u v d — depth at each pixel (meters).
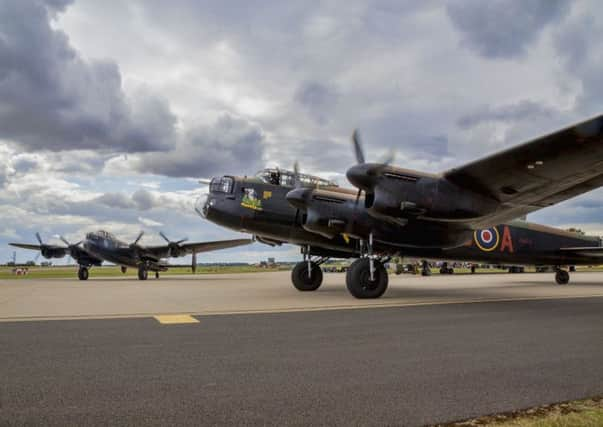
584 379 3.94
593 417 2.97
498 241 17.09
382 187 10.45
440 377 3.99
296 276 15.00
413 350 5.14
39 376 3.89
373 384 3.75
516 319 7.81
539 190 11.01
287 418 2.94
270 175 13.88
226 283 21.88
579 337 6.05
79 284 21.47
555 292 14.91
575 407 3.20
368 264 11.72
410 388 3.64
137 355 4.76
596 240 19.33
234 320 7.47
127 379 3.83
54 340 5.56
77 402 3.22
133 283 22.36
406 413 3.06
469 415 3.03
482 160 9.79
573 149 9.10
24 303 10.45
